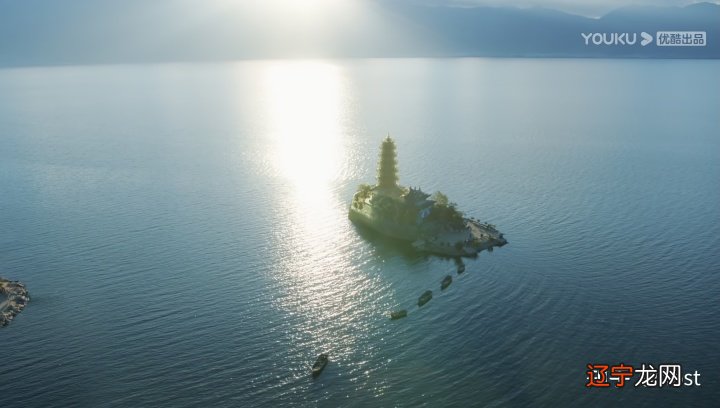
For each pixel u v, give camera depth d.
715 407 100.81
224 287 142.25
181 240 171.25
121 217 191.88
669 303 133.75
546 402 102.19
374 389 105.88
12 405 102.31
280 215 192.75
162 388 106.31
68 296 137.75
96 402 102.75
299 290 141.00
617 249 163.38
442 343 119.00
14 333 122.50
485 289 140.62
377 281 145.62
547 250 163.00
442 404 101.94
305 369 111.38
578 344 118.25
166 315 129.38
